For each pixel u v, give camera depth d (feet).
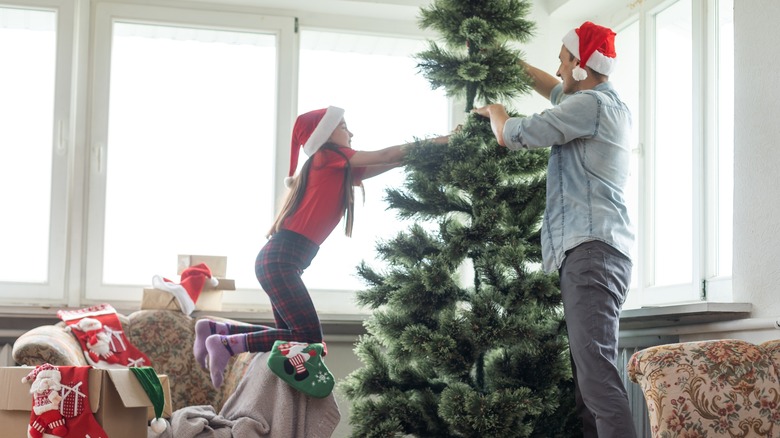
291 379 9.72
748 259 9.01
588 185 8.68
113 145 13.17
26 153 12.87
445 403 8.66
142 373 9.14
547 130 8.62
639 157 12.15
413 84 13.98
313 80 13.78
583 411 9.04
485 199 9.16
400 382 9.58
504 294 9.28
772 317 8.61
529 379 9.18
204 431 9.55
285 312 10.30
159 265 13.12
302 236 10.40
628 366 6.90
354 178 10.75
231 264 13.26
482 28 9.36
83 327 11.05
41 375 8.61
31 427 8.56
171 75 13.43
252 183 13.46
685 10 11.44
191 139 13.38
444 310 9.18
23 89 12.96
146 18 13.32
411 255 9.50
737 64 9.23
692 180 10.66
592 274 8.40
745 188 9.07
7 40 12.99
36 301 12.67
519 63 9.77
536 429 9.33
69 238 12.88
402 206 9.68
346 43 13.93
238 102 13.55
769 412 6.42
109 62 13.21
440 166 9.48
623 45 13.03
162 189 13.23
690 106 11.18
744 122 9.11
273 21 13.61
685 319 9.84
